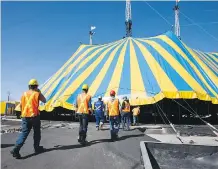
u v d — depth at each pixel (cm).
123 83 1983
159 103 2262
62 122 2061
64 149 814
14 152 690
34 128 750
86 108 891
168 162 558
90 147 848
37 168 614
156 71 2003
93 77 2169
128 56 2220
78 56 2655
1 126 1628
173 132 1304
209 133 1295
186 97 1831
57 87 2288
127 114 1404
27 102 721
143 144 556
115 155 739
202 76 2097
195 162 557
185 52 2280
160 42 2350
